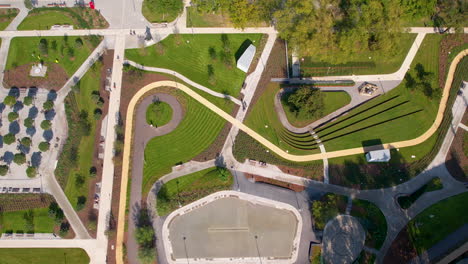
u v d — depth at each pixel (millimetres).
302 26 89812
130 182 89000
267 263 84312
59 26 105250
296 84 101062
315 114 92375
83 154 91250
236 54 104250
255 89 100625
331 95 101312
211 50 104312
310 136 96125
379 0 92875
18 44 102875
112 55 102500
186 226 86562
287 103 98625
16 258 82188
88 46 103000
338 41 92750
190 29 106875
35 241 83625
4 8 107500
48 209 86250
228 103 98125
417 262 84250
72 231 84688
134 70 100625
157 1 100562
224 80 101125
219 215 87875
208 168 91312
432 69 104938
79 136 92625
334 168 92625
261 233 86875
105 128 94000
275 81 101750
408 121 98438
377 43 95375
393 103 100750
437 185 90625
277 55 105062
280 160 92875
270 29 108438
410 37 108875
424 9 100188
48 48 102438
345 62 98312
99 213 86250
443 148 95312
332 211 83250
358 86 102875
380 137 96250
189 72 101562
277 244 86062
